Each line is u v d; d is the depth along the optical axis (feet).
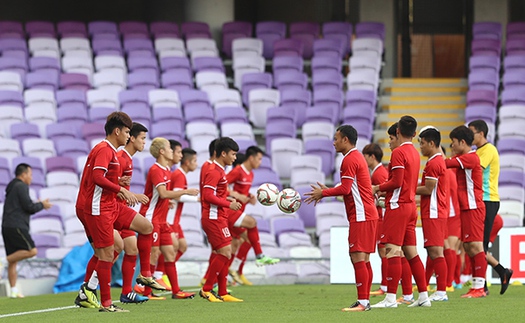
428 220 106.52
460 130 117.91
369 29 282.36
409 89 269.85
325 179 222.28
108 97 240.53
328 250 189.98
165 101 240.94
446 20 320.50
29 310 101.55
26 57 262.67
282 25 286.66
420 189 104.83
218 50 286.25
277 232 194.70
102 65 259.60
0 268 151.53
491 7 291.58
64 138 223.30
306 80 257.75
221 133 229.45
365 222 93.91
